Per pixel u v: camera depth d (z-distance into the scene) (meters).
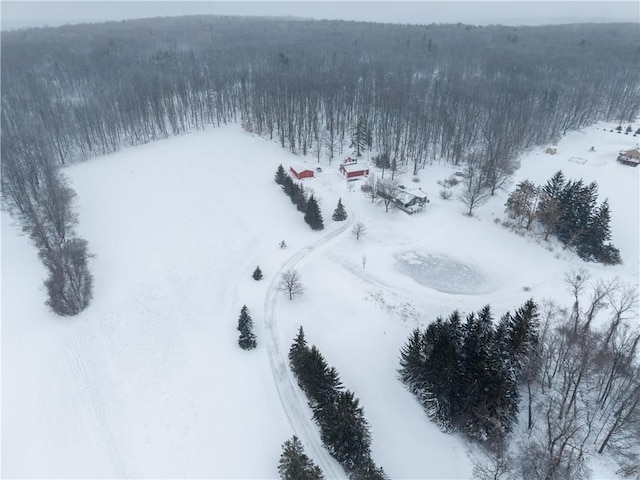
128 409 43.59
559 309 56.69
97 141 121.31
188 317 55.97
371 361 48.78
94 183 93.44
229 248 70.50
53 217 71.88
